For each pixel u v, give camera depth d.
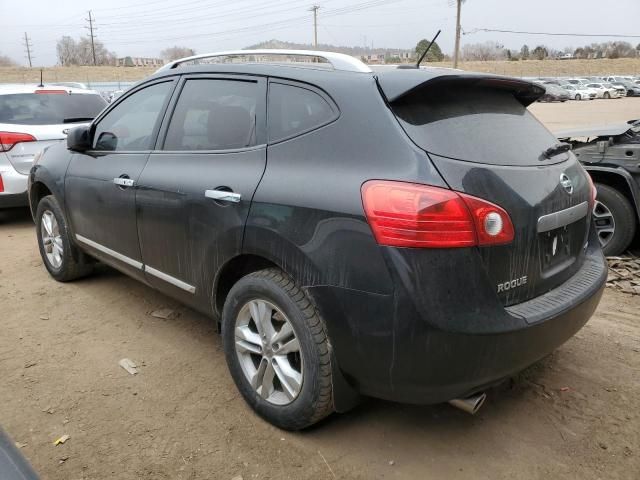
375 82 2.49
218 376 3.33
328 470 2.55
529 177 2.49
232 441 2.74
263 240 2.62
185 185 3.09
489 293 2.25
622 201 4.98
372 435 2.78
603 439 2.74
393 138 2.32
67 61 98.50
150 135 3.59
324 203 2.39
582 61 90.25
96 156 4.06
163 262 3.39
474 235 2.21
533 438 2.76
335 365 2.48
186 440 2.75
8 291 4.69
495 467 2.56
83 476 2.52
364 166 2.35
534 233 2.45
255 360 2.92
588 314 2.76
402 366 2.26
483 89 2.80
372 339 2.28
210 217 2.91
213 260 2.95
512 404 3.04
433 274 2.17
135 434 2.80
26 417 2.94
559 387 3.19
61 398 3.12
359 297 2.28
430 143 2.31
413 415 2.95
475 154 2.38
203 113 3.22
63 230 4.57
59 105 7.32
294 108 2.73
